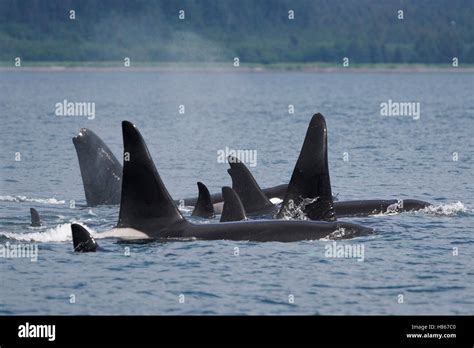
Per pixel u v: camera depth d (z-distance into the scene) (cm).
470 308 7406
